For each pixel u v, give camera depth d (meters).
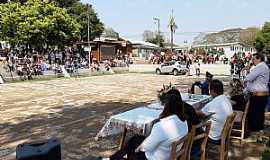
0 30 38.66
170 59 44.97
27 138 8.70
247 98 8.55
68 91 19.33
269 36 72.44
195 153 5.29
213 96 6.26
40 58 34.12
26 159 4.99
